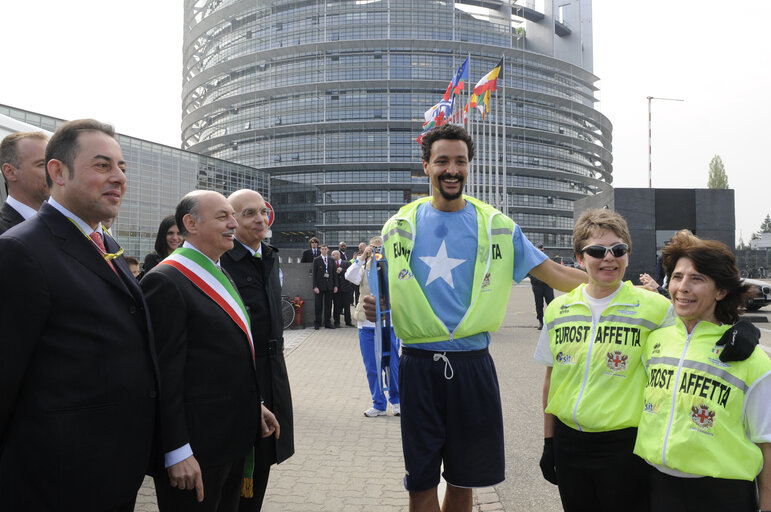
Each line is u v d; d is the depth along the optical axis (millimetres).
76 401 1782
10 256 1718
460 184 2736
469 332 2637
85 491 1778
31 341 1719
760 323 12984
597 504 2436
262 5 84000
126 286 2051
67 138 1960
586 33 96375
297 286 14500
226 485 2600
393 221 2881
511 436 5000
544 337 2748
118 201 2047
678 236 2250
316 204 76875
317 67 78688
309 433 5250
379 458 4527
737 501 1958
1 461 1727
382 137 77125
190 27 96625
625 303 2439
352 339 11945
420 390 2672
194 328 2361
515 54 80812
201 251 2529
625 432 2328
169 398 2180
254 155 82000
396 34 77625
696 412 2037
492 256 2734
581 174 87062
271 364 3113
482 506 3508
